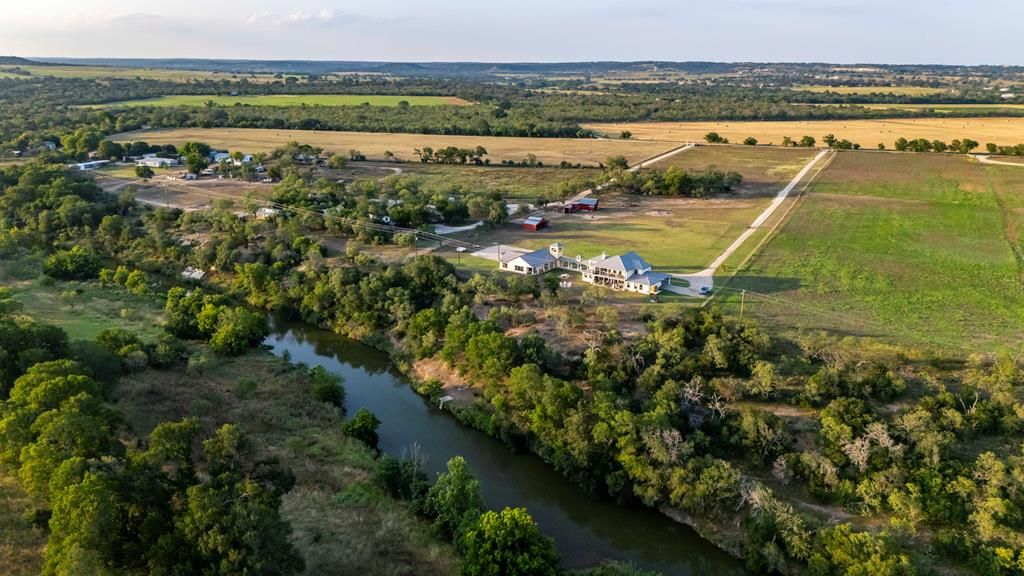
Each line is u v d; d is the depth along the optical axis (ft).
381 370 315.78
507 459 241.76
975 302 341.82
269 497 161.99
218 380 276.82
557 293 344.08
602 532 205.16
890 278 378.94
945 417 221.46
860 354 272.51
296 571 156.35
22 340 239.30
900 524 187.93
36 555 158.20
